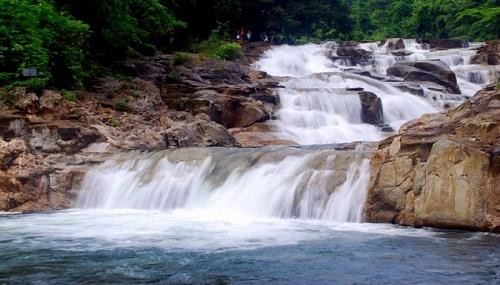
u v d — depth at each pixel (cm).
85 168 1864
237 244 1079
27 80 2116
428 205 1266
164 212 1602
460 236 1148
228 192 1609
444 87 3334
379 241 1097
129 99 2436
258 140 2427
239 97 2644
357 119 2717
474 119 1330
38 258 967
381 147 1405
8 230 1298
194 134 2230
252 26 5369
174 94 2620
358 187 1404
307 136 2544
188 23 4378
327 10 5638
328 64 4066
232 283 793
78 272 864
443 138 1276
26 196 1745
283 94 2809
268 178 1562
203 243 1093
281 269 870
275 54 4125
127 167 1852
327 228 1270
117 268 887
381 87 3080
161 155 1834
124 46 2958
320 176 1477
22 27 2227
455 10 6228
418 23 6600
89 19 2752
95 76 2642
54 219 1488
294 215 1458
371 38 7012
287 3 5559
